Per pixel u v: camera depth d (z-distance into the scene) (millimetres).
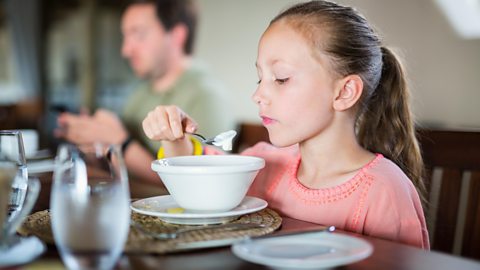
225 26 2432
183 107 2482
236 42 2383
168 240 625
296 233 639
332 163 950
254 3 2299
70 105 3590
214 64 2477
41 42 4000
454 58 1729
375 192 888
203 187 712
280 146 929
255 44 2285
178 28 2588
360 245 566
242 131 1843
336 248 577
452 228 1130
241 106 2373
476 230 1076
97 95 3320
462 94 1712
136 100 2820
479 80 1663
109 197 517
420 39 1812
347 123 947
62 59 3764
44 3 3932
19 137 766
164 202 825
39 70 4023
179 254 592
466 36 1704
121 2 2992
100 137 2945
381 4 1896
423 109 1818
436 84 1781
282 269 529
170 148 1014
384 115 1052
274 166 1049
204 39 2512
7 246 607
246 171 726
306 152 971
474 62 1675
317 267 503
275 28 929
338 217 905
